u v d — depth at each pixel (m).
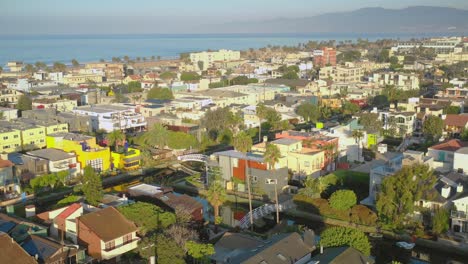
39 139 130.50
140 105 174.50
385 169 86.75
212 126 141.62
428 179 77.44
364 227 77.75
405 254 70.88
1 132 122.44
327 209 82.38
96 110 158.12
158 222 68.94
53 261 57.19
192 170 116.31
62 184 100.69
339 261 55.06
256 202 92.44
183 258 61.16
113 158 115.31
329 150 105.88
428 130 131.38
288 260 58.34
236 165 98.50
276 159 91.56
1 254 53.53
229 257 61.97
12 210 75.44
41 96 192.75
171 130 140.75
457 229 72.69
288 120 161.00
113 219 66.38
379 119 141.50
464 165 87.50
